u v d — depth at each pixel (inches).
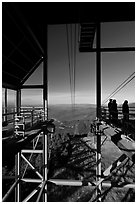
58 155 749.3
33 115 343.6
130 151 157.8
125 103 229.6
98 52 403.2
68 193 493.0
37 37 378.6
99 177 367.9
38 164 612.1
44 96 438.3
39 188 331.9
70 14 352.2
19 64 393.4
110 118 291.1
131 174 515.8
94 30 418.9
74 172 599.5
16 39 320.8
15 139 209.3
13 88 443.2
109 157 741.3
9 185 494.3
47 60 442.3
